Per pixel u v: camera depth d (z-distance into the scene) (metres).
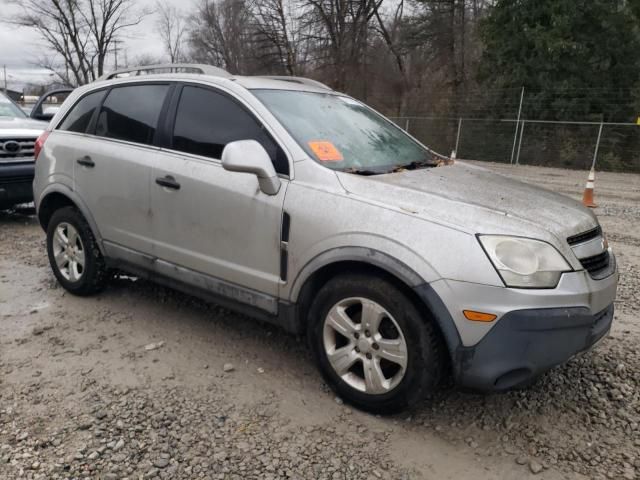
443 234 2.79
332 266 3.15
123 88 4.45
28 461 2.69
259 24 31.44
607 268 3.17
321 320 3.22
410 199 3.02
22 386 3.37
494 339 2.68
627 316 4.61
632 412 3.22
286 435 2.95
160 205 3.91
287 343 4.03
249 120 3.61
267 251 3.37
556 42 21.38
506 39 23.41
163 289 5.04
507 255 2.70
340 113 4.06
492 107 23.58
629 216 9.55
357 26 30.41
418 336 2.85
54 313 4.49
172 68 4.31
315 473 2.68
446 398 3.34
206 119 3.81
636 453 2.87
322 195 3.16
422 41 28.72
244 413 3.14
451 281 2.71
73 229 4.71
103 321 4.35
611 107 20.81
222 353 3.86
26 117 8.55
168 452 2.79
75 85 39.34
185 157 3.82
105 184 4.29
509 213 2.93
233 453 2.80
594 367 3.71
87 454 2.76
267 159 3.27
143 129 4.15
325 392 3.37
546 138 21.84
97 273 4.64
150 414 3.10
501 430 3.05
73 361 3.70
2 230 7.31
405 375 2.91
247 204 3.42
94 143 4.45
